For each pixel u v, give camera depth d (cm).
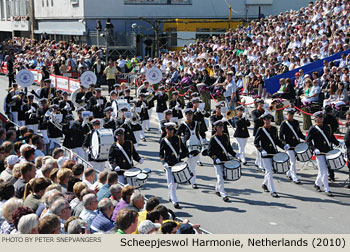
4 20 8288
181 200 1711
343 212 1583
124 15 5653
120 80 4256
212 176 2005
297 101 2759
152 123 3150
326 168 1758
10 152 1552
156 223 969
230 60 3609
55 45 5484
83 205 1068
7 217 985
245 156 2338
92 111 2475
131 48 5194
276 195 1741
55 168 1302
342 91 2567
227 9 5950
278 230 1434
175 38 5456
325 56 3256
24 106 2558
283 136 1861
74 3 5681
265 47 3834
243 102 2569
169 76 3712
